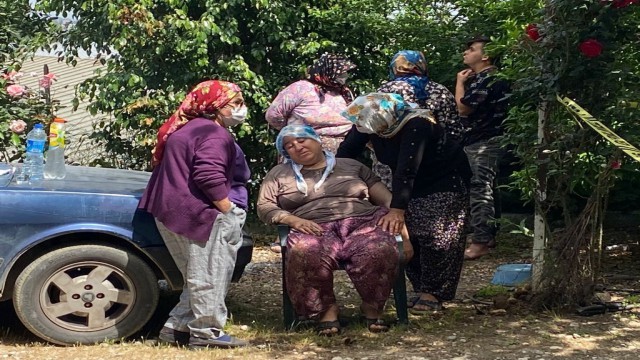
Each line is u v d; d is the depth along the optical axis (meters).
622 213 8.34
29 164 4.92
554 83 5.01
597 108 5.05
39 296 4.51
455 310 5.36
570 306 5.22
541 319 5.08
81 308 4.58
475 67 7.00
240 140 8.79
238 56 8.23
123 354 4.45
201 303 4.49
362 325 4.96
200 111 4.61
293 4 8.54
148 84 8.23
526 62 5.38
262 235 8.67
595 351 4.41
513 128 5.80
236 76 8.29
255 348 4.58
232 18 8.18
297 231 4.80
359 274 4.70
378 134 4.98
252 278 6.69
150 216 4.64
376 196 5.13
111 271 4.60
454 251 5.20
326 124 6.17
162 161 4.57
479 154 6.94
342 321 5.11
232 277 4.84
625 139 4.93
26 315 4.48
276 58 8.81
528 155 5.29
